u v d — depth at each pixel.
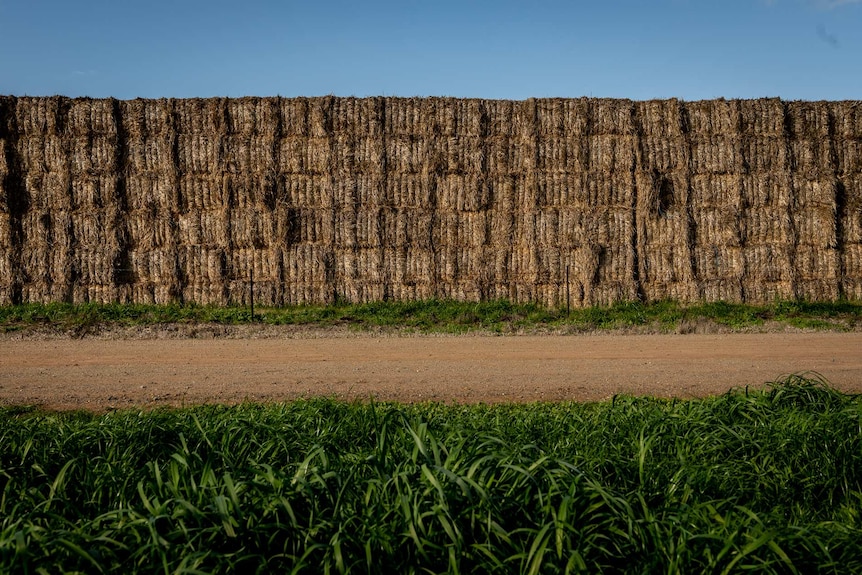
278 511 5.89
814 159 22.70
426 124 22.34
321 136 22.25
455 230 22.50
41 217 21.84
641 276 22.59
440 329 18.78
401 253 22.44
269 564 5.52
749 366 13.70
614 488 6.86
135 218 22.16
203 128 22.16
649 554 5.68
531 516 6.01
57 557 5.31
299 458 7.55
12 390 11.73
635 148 22.47
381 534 5.55
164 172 22.08
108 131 21.92
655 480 7.15
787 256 22.62
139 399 11.13
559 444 7.89
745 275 22.69
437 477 6.05
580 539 5.65
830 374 12.85
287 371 13.23
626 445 8.11
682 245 22.52
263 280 22.33
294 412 9.30
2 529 5.84
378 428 8.27
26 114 21.80
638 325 19.42
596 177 22.45
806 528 6.09
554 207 22.52
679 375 12.86
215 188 22.17
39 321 19.45
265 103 22.17
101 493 6.66
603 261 22.52
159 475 6.18
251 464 7.04
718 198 22.69
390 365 13.82
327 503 6.17
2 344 16.50
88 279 22.00
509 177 22.44
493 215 22.53
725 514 6.45
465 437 7.37
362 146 22.33
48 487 6.90
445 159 22.39
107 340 17.17
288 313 21.14
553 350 15.62
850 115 22.75
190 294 22.16
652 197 22.38
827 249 22.69
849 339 17.23
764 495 7.20
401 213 22.41
